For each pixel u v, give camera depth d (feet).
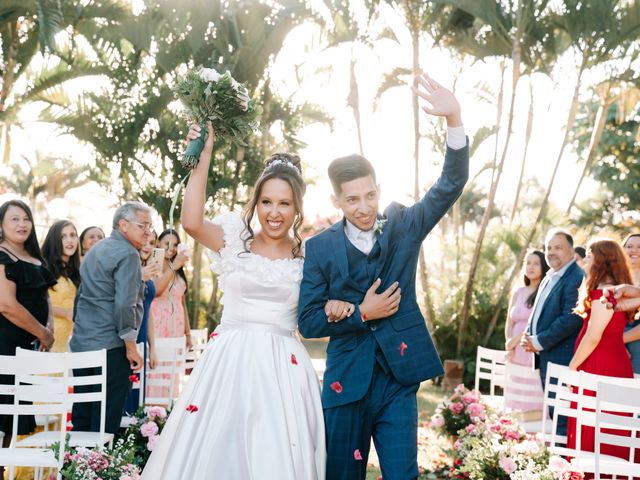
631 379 14.03
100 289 16.24
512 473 15.15
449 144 9.92
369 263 10.14
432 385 39.55
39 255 16.83
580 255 24.06
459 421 20.43
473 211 88.43
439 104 9.78
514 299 22.76
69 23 36.78
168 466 9.68
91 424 16.05
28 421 16.11
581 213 73.97
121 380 16.33
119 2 36.88
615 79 40.47
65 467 13.42
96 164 38.42
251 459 9.63
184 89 10.31
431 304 40.81
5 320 15.83
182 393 10.35
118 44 37.70
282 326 10.58
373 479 18.45
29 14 35.53
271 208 10.56
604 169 71.67
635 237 19.97
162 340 19.62
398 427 9.93
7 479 14.96
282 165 10.78
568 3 38.22
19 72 38.78
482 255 41.42
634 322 19.29
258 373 10.11
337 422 10.12
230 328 10.63
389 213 10.44
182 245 21.31
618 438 12.75
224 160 38.42
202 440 9.77
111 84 38.34
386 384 10.12
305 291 10.23
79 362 13.70
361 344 10.16
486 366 22.11
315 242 10.37
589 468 14.17
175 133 36.91
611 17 37.91
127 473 13.39
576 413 14.70
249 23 37.19
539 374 19.02
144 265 20.99
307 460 9.82
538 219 40.01
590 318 15.65
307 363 10.61
